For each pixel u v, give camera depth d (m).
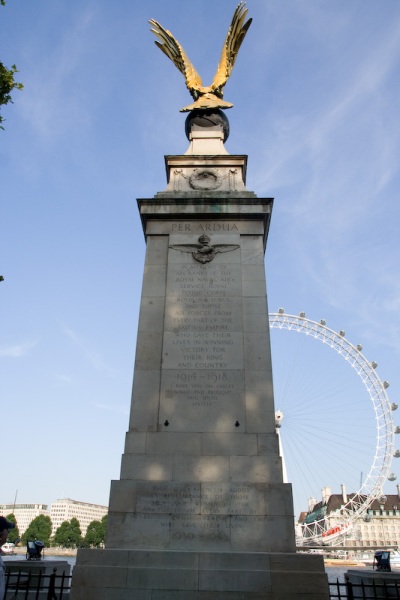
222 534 11.48
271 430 12.87
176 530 11.55
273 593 10.49
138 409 13.20
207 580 10.64
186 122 20.33
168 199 16.14
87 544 139.88
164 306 14.66
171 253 15.49
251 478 12.22
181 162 17.95
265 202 16.05
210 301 14.69
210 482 12.09
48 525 142.62
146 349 14.02
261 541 11.40
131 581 10.68
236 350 13.96
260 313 14.48
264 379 13.54
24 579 13.81
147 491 12.00
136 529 11.60
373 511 120.88
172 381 13.55
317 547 55.34
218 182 17.39
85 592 10.63
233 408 13.17
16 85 14.07
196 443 12.73
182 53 21.30
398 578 13.14
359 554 80.94
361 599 11.29
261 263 15.30
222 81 20.72
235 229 15.90
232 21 21.20
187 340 14.12
